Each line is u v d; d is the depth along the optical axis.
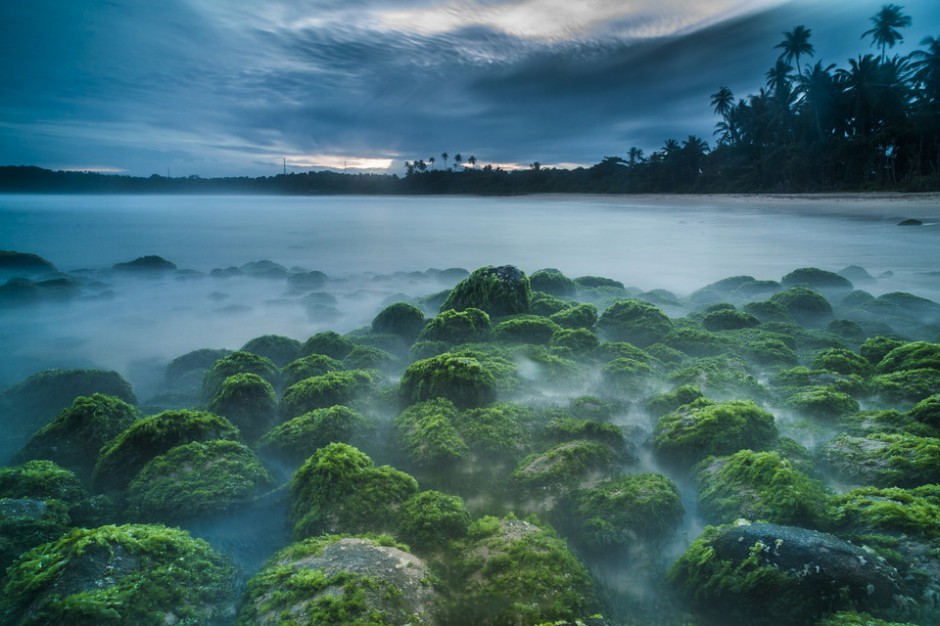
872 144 81.12
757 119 105.00
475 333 12.85
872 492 6.02
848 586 4.79
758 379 10.70
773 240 44.56
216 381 10.61
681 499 6.86
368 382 10.09
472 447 7.70
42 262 29.38
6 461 8.80
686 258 36.97
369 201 178.38
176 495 6.62
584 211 94.94
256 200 193.62
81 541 5.16
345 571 5.17
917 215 56.50
